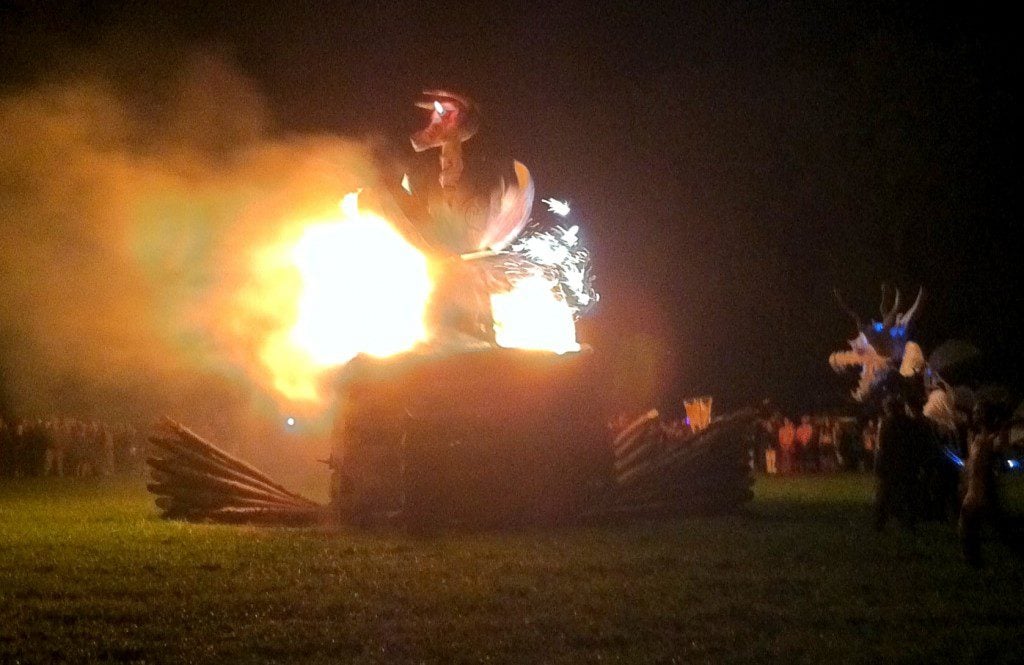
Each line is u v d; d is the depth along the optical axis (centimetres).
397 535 1870
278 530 1936
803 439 3856
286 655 1095
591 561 1580
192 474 2117
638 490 2134
